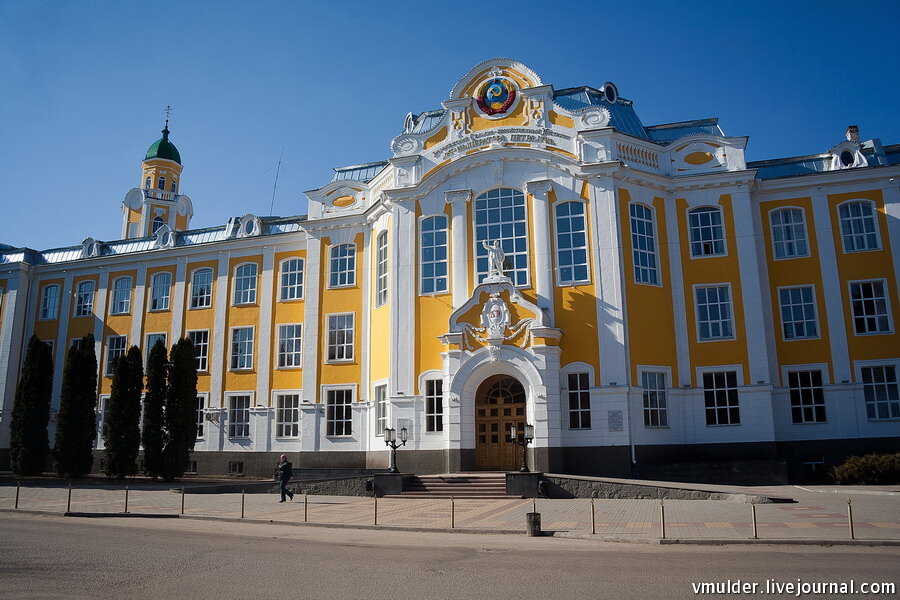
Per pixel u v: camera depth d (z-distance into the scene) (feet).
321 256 127.44
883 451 100.32
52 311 152.87
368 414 117.50
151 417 115.14
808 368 105.29
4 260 158.51
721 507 69.77
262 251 136.56
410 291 109.09
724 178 108.68
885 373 103.09
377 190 123.34
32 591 34.22
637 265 104.88
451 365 100.94
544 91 109.09
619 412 96.68
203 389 135.03
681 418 103.24
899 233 105.60
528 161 107.86
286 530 60.18
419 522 63.72
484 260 106.63
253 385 131.34
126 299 146.92
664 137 120.26
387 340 111.86
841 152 111.75
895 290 104.53
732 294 105.91
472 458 99.45
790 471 102.42
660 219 108.88
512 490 85.10
